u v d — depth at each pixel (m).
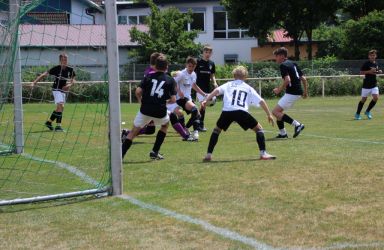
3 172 10.29
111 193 8.15
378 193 7.77
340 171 9.38
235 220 6.63
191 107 14.65
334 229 6.19
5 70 11.77
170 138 15.27
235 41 51.75
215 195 7.91
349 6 48.81
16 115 12.70
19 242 5.99
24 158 11.98
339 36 51.31
